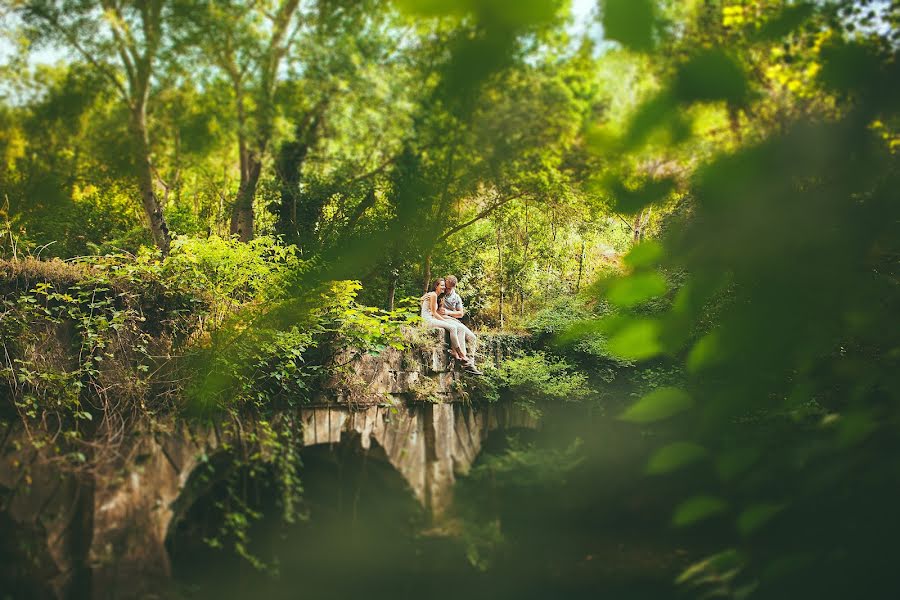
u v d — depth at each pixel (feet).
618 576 19.56
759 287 3.15
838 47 2.97
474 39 2.84
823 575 3.09
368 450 26.50
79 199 30.07
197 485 21.13
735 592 3.09
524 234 45.70
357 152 24.18
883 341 3.29
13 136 24.23
